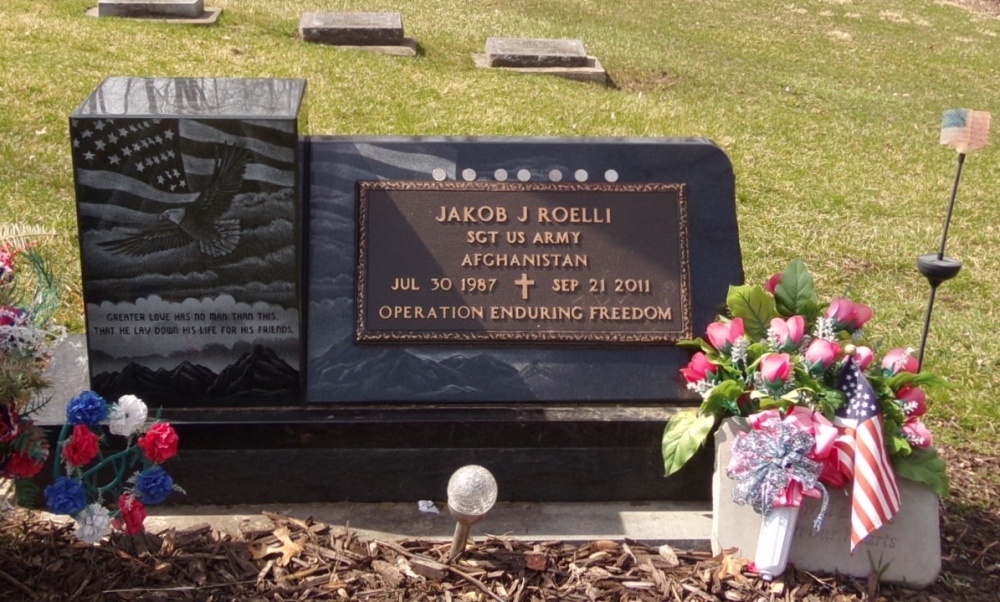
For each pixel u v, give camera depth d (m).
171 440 2.97
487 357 3.29
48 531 3.11
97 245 3.20
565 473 3.27
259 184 3.20
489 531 3.19
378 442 3.23
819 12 11.52
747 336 3.21
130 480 3.03
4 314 2.96
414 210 3.34
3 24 6.81
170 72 6.30
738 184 5.44
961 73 9.60
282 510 3.23
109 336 3.23
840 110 7.72
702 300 3.35
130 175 3.18
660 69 8.21
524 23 9.13
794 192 5.45
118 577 2.99
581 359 3.30
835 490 3.11
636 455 3.27
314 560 3.07
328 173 3.34
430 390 3.26
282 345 3.26
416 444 3.23
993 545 3.27
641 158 3.39
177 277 3.22
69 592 2.96
